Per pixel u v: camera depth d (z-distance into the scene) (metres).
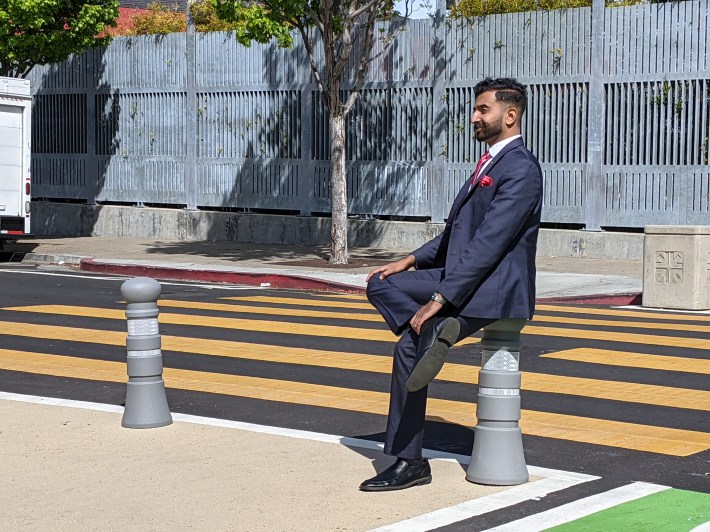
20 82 24.78
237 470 7.16
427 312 6.36
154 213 30.00
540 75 23.97
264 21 21.17
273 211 28.64
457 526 6.03
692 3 22.03
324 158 27.25
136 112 30.78
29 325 14.18
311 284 19.86
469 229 6.66
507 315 6.50
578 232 23.44
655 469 7.37
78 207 31.81
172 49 29.92
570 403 9.51
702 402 9.55
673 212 22.47
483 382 6.89
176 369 11.16
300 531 5.93
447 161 25.41
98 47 29.75
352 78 26.72
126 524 6.06
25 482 6.89
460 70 25.08
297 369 11.16
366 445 7.86
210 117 29.25
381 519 6.14
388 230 26.05
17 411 9.02
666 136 22.52
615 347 12.45
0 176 24.56
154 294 8.45
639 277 19.75
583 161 23.53
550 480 6.98
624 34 22.88
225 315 15.32
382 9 23.09
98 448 7.75
